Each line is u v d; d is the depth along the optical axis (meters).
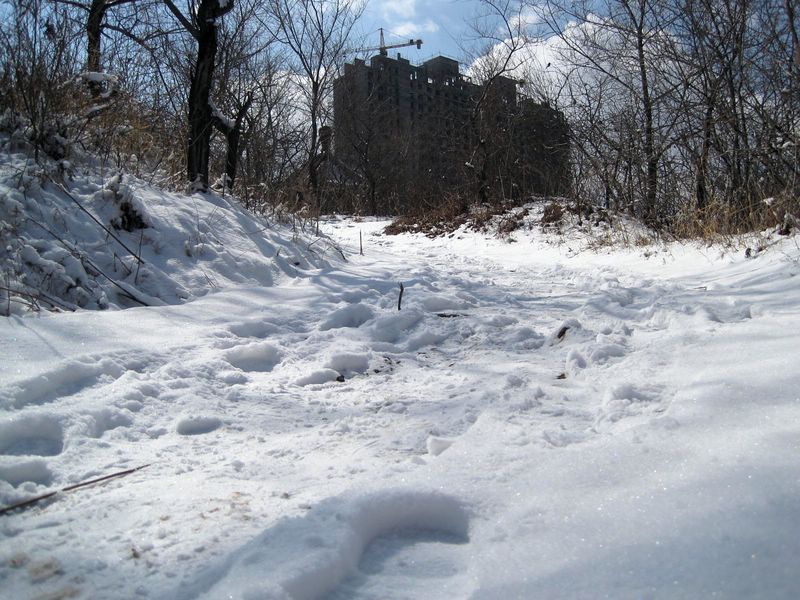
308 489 2.17
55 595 1.60
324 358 3.95
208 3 7.46
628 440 2.13
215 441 2.72
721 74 8.73
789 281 4.62
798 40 7.71
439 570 1.68
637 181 11.23
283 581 1.51
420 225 15.45
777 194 7.27
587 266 8.50
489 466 2.11
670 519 1.59
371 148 31.73
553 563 1.52
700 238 7.85
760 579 1.34
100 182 6.04
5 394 2.72
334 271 6.97
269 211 8.63
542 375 3.48
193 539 1.83
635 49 11.06
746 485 1.67
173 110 9.89
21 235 4.80
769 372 2.49
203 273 5.71
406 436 2.70
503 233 12.37
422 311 5.12
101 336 3.80
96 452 2.52
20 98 5.92
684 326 3.84
